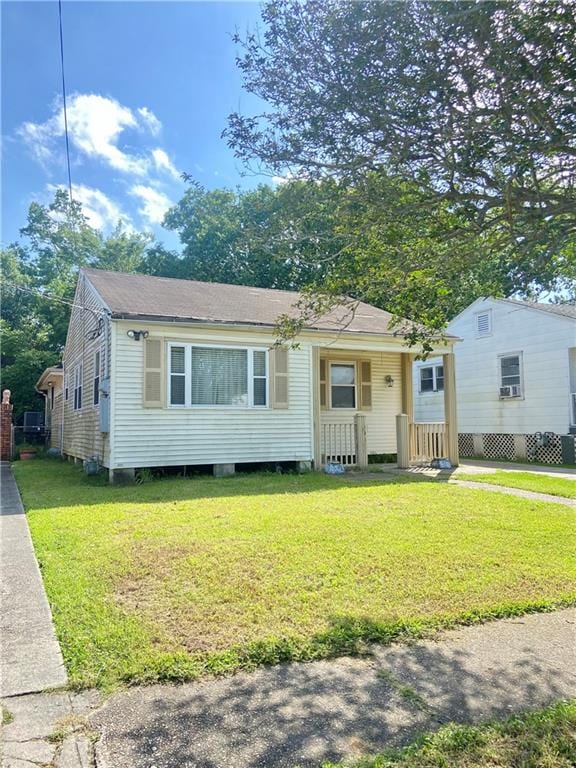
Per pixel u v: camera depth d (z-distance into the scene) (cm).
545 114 247
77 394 1450
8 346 2791
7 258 3100
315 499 752
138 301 1055
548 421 1539
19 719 224
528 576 416
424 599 365
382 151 289
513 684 258
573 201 269
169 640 298
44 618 332
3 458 1652
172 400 1002
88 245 3372
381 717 228
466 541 516
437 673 269
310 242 363
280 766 195
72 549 483
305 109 289
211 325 1012
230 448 1052
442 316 376
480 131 259
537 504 719
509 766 196
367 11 256
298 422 1128
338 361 1371
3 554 480
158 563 438
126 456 955
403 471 1152
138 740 211
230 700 242
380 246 336
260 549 479
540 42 234
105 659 275
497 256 333
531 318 1599
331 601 358
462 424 1814
